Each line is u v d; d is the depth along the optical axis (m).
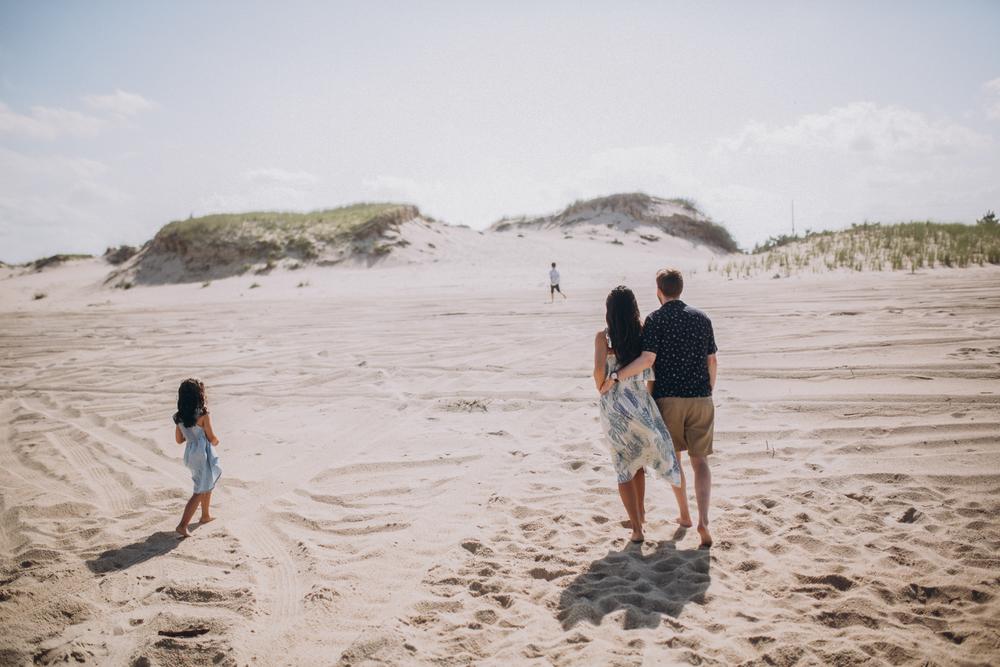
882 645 3.03
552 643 3.22
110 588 3.98
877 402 6.79
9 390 10.31
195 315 21.09
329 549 4.46
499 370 9.91
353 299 23.95
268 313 20.33
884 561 3.84
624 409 4.22
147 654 3.22
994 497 4.55
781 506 4.69
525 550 4.29
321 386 9.55
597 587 3.75
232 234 38.41
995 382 7.08
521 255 36.38
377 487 5.58
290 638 3.39
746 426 6.47
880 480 4.99
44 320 22.27
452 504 5.12
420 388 9.06
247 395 9.21
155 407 8.68
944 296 13.95
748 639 3.15
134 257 40.91
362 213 40.53
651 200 55.62
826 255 24.52
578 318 15.37
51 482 5.99
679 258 37.06
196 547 4.55
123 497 5.58
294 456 6.48
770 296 16.41
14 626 3.58
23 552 4.49
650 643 3.16
